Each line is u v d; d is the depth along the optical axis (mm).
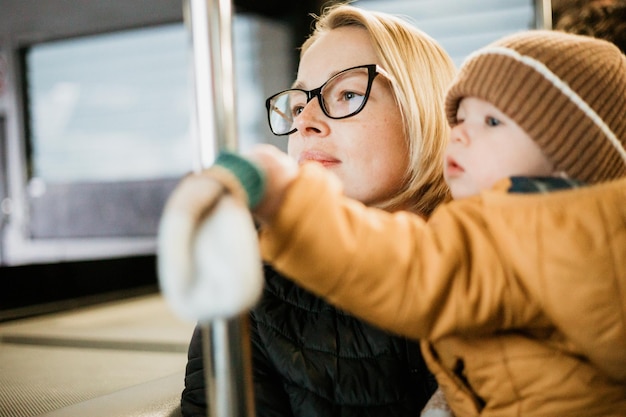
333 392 885
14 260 6211
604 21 1381
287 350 905
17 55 6375
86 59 6348
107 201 6008
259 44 5133
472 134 743
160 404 1162
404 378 900
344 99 985
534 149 709
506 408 701
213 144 592
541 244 633
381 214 649
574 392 674
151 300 4289
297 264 585
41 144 6492
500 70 711
